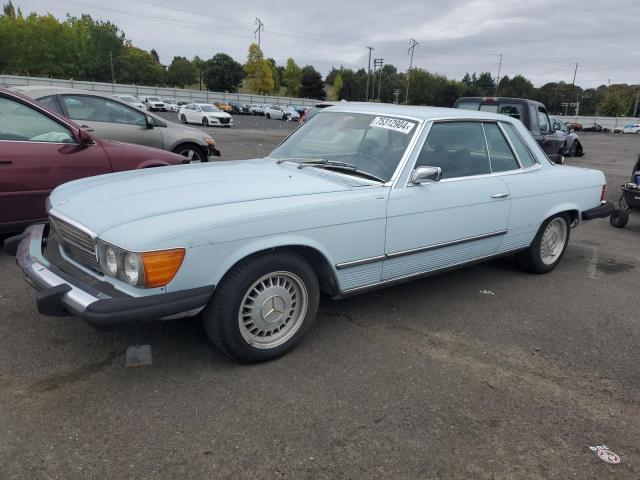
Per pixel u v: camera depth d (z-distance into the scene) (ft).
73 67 261.65
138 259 8.34
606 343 12.23
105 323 8.16
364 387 9.72
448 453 8.05
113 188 10.61
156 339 11.09
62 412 8.48
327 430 8.41
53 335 11.02
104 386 9.29
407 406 9.20
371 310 13.34
